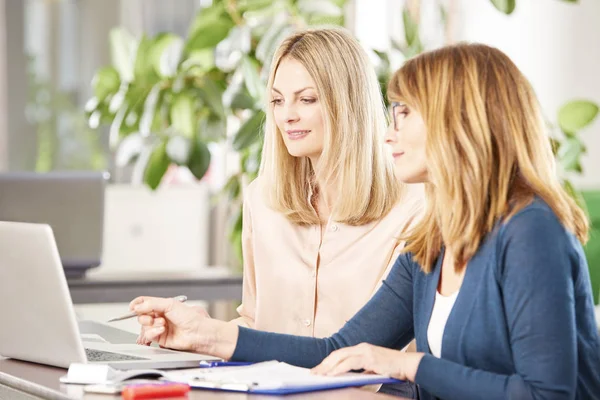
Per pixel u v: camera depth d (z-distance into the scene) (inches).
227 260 231.1
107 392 72.2
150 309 85.7
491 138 76.5
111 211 175.0
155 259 177.8
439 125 76.9
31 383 76.4
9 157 268.5
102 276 161.9
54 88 272.4
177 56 167.2
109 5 275.7
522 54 230.8
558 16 233.0
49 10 271.4
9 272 82.7
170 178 228.8
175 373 78.7
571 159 171.0
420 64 79.7
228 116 181.6
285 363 83.4
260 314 105.4
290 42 102.4
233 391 73.0
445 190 77.0
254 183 110.1
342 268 101.9
